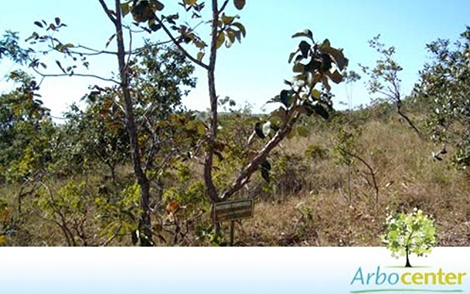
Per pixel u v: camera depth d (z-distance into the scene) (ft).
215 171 12.32
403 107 30.96
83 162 16.71
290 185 19.48
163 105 13.52
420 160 20.16
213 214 8.27
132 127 8.91
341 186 19.29
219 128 9.94
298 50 6.84
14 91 10.39
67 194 12.64
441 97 17.47
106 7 8.63
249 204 7.75
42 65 9.62
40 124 13.61
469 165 17.21
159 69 14.15
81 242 13.35
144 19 8.06
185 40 8.75
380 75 29.86
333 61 6.72
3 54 9.56
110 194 13.29
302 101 7.02
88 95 10.17
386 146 23.89
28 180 13.60
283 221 16.01
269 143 7.57
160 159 10.73
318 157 23.11
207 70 8.50
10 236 14.08
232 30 8.35
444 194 16.80
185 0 8.66
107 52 8.80
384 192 17.80
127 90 8.88
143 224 8.64
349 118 32.04
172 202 10.21
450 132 17.89
